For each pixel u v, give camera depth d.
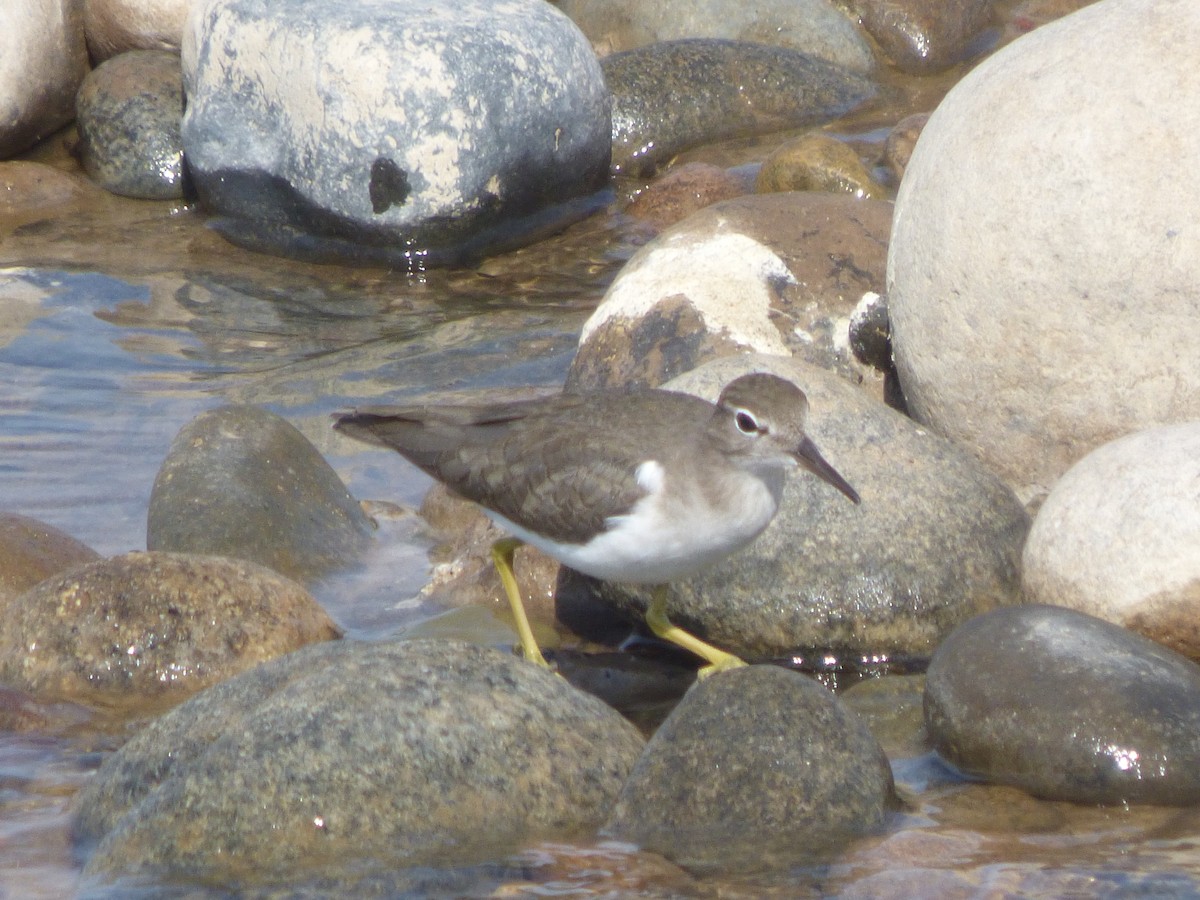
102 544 13.40
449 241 20.17
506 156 20.11
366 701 9.27
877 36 26.67
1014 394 12.63
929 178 12.91
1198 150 11.60
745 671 9.73
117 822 9.08
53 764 10.16
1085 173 11.89
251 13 20.12
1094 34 12.33
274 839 8.73
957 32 26.64
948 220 12.62
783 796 9.08
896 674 11.50
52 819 9.45
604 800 9.27
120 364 17.16
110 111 22.38
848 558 11.64
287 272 20.00
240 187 20.67
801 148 20.72
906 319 13.23
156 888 8.52
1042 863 8.66
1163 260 11.69
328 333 18.08
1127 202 11.75
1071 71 12.20
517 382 16.52
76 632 11.14
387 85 19.30
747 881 8.58
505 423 11.40
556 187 21.12
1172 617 10.60
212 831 8.77
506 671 9.70
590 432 10.88
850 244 15.17
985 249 12.37
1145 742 9.33
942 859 8.73
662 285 15.04
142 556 11.52
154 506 13.38
